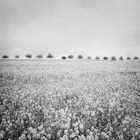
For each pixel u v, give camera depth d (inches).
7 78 522.6
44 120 206.5
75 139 160.4
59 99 295.1
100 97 300.2
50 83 451.2
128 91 354.6
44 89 366.3
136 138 157.9
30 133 172.6
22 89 371.2
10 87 388.2
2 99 291.9
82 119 205.2
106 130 176.9
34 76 569.0
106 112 234.7
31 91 354.3
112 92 348.2
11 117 210.2
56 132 179.9
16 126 187.5
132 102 270.2
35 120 206.7
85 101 276.1
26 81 479.8
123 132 171.8
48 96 315.3
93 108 246.1
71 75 610.5
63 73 664.4
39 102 274.7
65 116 208.1
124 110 239.1
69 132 177.8
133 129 171.6
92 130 181.5
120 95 312.2
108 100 291.6
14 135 171.9
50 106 249.6
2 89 366.6
